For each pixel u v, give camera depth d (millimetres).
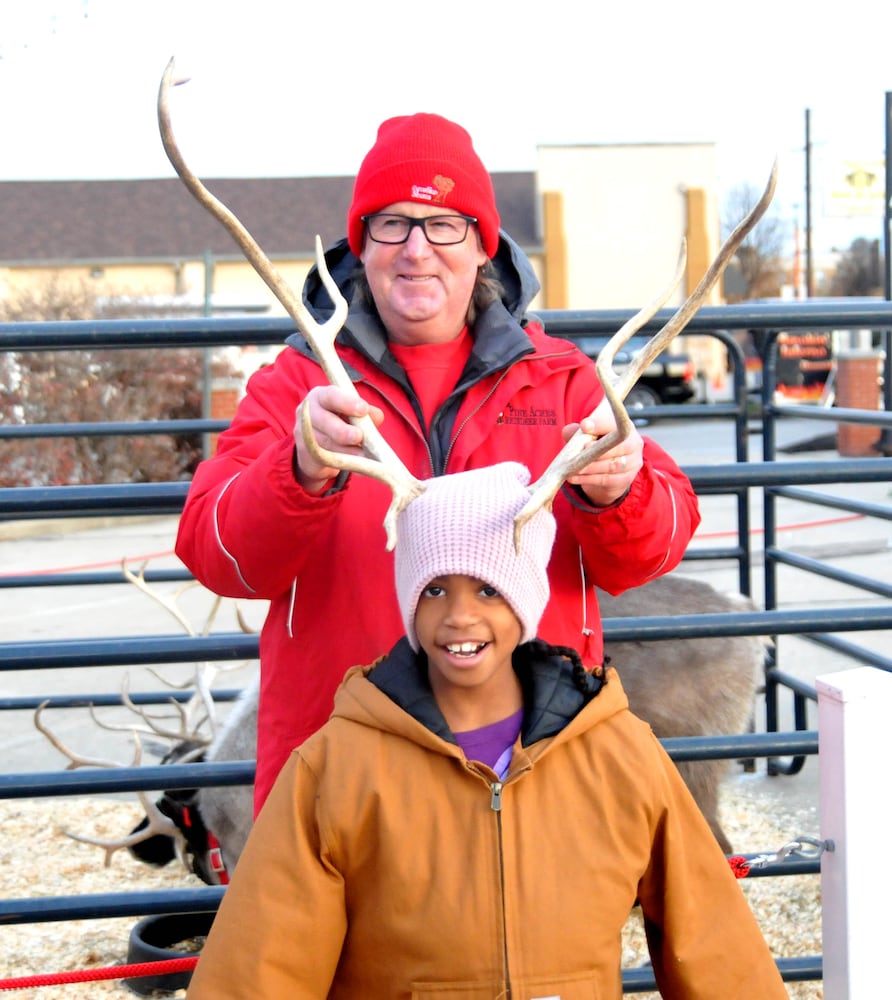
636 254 31844
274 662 2486
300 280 31625
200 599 10492
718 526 12695
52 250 31969
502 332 2480
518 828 2041
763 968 2139
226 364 16109
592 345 20203
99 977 2939
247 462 2436
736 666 4602
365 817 2035
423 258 2420
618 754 2105
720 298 31781
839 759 2316
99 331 2938
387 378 2506
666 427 23156
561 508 2477
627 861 2066
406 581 2059
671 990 2152
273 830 2062
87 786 2879
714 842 2186
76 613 10172
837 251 49625
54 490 2928
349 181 35188
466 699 2117
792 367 23250
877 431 16953
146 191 33969
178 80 1859
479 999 1985
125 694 4691
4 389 14688
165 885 5125
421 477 2475
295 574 2369
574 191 31828
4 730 6961
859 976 2328
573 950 2008
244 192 34469
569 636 2477
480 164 2508
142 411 15453
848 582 5270
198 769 2906
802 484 3111
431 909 2006
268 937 1984
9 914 2846
